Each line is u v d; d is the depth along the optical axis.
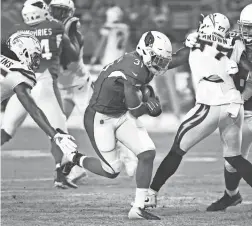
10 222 21.02
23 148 38.88
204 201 24.70
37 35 28.05
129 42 58.62
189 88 51.91
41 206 23.67
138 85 20.84
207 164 33.84
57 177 27.33
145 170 21.22
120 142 22.03
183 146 22.19
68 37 29.09
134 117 21.45
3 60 21.75
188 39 22.47
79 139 41.66
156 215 22.12
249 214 22.44
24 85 21.55
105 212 22.64
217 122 22.14
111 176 22.03
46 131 21.19
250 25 22.55
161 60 20.89
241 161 22.30
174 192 26.42
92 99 21.67
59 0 29.44
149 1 62.94
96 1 62.75
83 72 30.77
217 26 22.22
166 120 51.22
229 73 21.84
